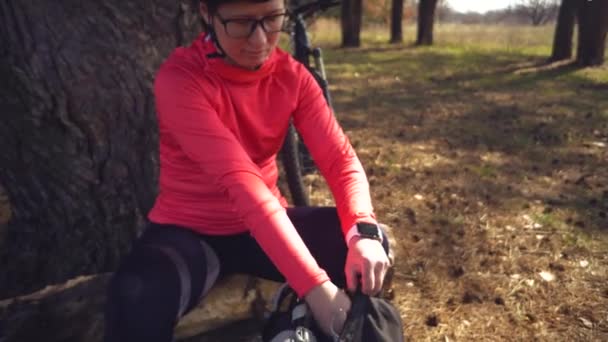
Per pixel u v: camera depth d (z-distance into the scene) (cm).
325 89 343
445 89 924
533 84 954
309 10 338
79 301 220
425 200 425
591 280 312
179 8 258
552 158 525
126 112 256
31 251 276
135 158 265
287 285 176
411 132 626
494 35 2278
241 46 168
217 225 188
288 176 324
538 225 379
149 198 273
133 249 182
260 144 192
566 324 275
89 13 242
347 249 193
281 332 153
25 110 249
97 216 268
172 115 172
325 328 153
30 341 205
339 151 196
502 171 489
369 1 3075
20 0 235
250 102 183
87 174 259
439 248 350
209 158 168
